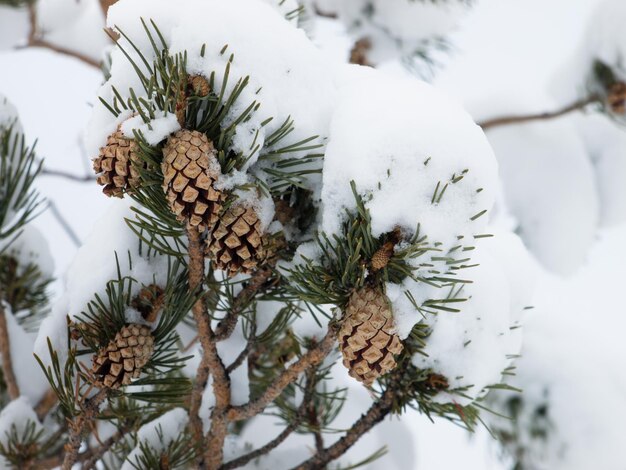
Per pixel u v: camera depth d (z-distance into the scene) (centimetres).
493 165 91
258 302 104
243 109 90
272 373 109
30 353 116
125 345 95
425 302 91
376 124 90
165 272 97
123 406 103
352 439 100
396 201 90
